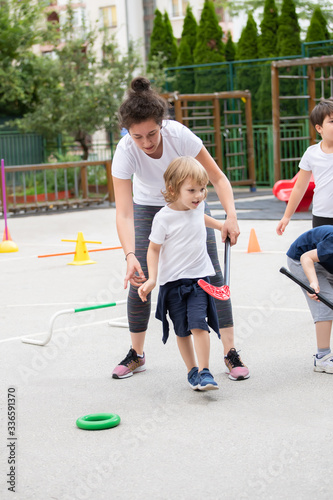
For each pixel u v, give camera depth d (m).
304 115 20.81
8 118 24.08
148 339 5.82
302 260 4.75
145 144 4.33
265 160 22.14
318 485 3.13
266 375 4.79
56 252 11.00
